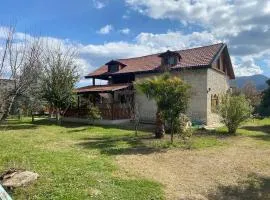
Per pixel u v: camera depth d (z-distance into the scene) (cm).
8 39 955
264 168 1235
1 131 2256
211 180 1074
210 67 2691
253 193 967
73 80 2806
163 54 2997
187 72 2803
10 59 915
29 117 3469
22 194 825
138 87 1886
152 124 2759
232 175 1137
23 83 905
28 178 912
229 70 3341
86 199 809
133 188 930
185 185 1011
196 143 1719
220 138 1939
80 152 1434
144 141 1772
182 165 1255
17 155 1290
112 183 959
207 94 2711
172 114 1748
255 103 4291
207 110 2700
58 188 870
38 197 806
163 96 1764
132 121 2867
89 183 930
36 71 983
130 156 1382
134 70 3180
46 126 2605
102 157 1334
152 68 3066
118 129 2375
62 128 2458
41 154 1328
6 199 648
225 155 1447
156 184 984
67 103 2792
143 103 2998
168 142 1723
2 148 1485
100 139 1859
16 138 1891
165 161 1315
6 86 893
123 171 1116
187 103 1802
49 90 2691
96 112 2781
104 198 829
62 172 1029
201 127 2378
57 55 2767
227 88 3319
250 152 1527
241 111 2103
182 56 3078
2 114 885
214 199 909
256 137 2012
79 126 2623
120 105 2905
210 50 2975
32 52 978
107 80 3678
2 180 895
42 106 2784
